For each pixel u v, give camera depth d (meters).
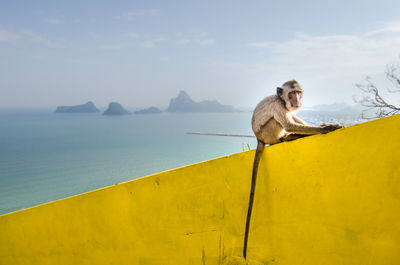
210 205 3.42
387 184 2.83
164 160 108.56
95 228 3.65
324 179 3.05
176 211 3.48
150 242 3.54
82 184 76.94
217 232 3.41
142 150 136.38
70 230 3.71
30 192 69.75
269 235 3.28
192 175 3.42
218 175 3.38
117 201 3.59
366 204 2.91
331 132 3.00
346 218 2.98
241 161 3.34
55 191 70.25
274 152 3.23
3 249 3.84
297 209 3.17
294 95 4.26
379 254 2.87
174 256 3.49
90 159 116.12
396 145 2.78
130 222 3.57
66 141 191.00
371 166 2.87
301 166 3.13
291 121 4.16
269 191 3.28
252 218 3.34
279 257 3.24
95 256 3.66
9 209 55.94
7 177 87.12
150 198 3.52
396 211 2.80
